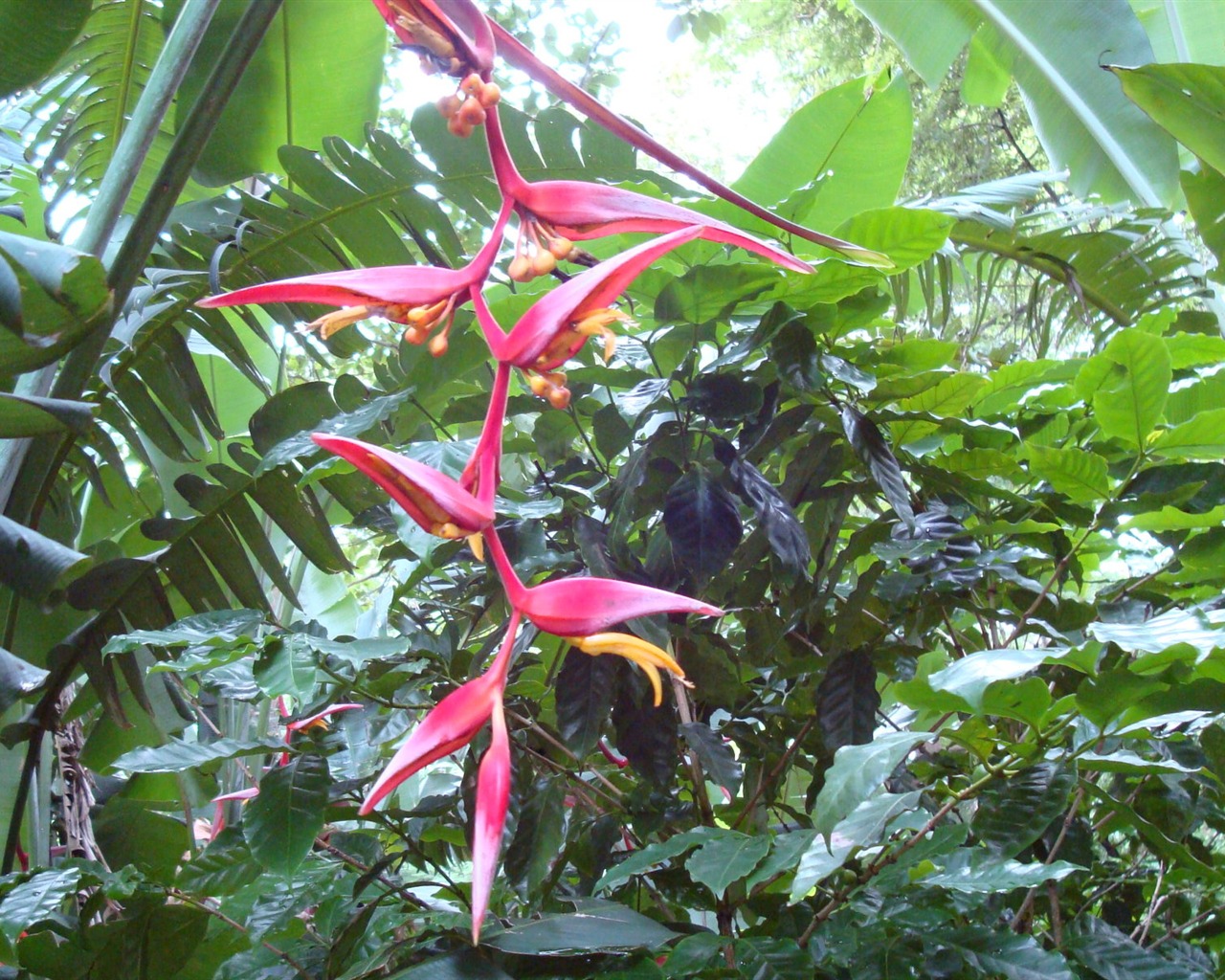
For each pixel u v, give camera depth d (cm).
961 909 114
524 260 67
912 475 158
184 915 138
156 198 156
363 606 323
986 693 100
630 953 113
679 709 145
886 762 94
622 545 138
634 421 148
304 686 106
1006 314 327
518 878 124
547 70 74
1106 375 139
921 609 149
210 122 158
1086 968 119
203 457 259
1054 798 105
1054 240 271
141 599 185
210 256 193
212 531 188
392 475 61
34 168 245
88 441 196
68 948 136
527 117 172
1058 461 135
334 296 65
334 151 181
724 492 133
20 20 185
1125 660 120
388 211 189
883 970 103
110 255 201
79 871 127
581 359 159
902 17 319
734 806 154
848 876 133
